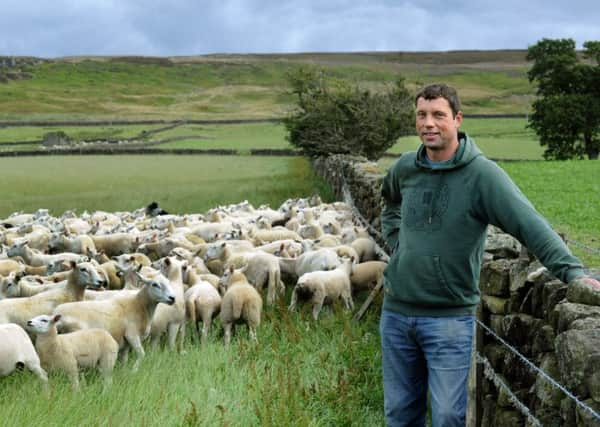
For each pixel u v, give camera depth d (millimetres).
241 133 110000
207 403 7559
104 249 18609
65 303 9906
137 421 6992
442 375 5199
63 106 170625
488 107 148000
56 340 8562
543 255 4816
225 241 14656
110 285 13633
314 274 11797
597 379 4516
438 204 5207
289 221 20234
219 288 12500
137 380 8445
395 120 39188
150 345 10867
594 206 21312
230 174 52938
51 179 50719
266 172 53719
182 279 12070
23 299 10461
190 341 11203
